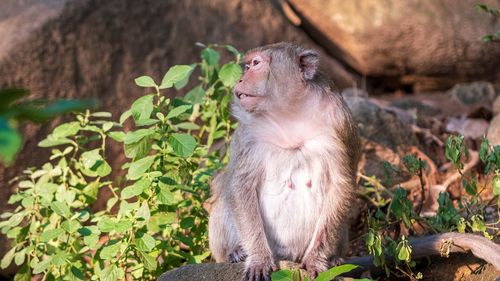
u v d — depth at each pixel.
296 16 12.67
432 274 7.29
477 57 12.59
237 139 6.93
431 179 9.80
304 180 6.82
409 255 6.58
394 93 13.24
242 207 6.79
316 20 12.62
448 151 7.14
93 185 7.79
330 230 6.72
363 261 7.32
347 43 12.66
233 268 6.55
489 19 12.47
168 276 6.38
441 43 12.46
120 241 6.91
